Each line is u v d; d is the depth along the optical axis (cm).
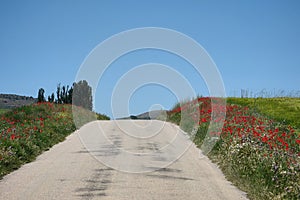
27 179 1058
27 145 1495
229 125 1878
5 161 1220
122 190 953
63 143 1808
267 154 1188
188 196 912
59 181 1034
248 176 1080
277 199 879
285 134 1697
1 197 878
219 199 892
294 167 1026
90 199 868
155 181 1057
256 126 1806
